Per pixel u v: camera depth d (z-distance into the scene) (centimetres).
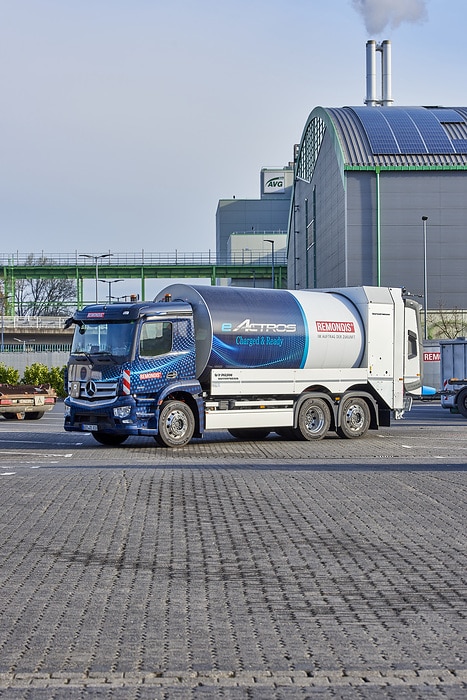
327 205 8156
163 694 540
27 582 822
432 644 636
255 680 564
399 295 2602
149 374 2189
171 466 1764
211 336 2245
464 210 7338
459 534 1034
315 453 2081
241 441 2445
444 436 2589
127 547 971
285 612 720
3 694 541
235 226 14375
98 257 10194
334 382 2461
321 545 977
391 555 927
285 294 2428
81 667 588
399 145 7481
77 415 2245
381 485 1423
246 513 1170
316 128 8756
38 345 9125
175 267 11194
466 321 7312
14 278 11019
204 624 686
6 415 3578
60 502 1255
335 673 576
